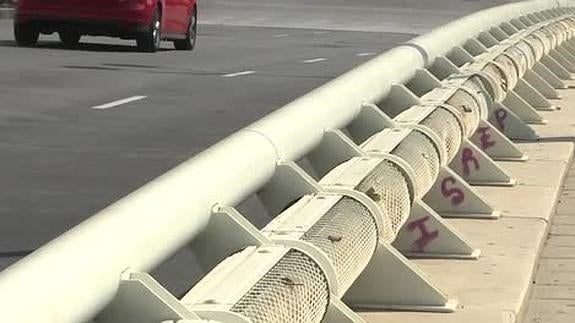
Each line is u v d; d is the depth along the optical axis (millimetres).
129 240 6809
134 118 25469
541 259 14172
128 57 40250
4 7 69125
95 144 21750
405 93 16375
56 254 6105
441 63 21281
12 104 26703
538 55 31109
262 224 15477
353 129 14148
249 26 72250
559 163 19594
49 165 19422
